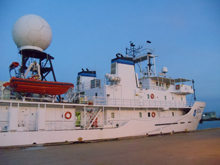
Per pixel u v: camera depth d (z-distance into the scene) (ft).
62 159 40.32
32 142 56.80
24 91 59.31
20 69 74.69
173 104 99.96
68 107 68.90
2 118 58.44
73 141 62.85
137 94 86.02
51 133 59.82
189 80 109.40
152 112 89.76
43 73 82.94
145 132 79.00
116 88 81.56
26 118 61.82
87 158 41.04
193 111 100.07
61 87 61.52
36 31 72.69
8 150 51.06
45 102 62.08
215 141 64.54
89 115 74.90
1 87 61.05
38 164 36.60
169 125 88.22
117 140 69.97
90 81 94.02
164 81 108.58
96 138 66.90
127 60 87.97
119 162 37.04
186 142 63.00
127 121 80.59
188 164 34.45
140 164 35.22
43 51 78.69
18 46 75.41
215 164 34.14
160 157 40.70
